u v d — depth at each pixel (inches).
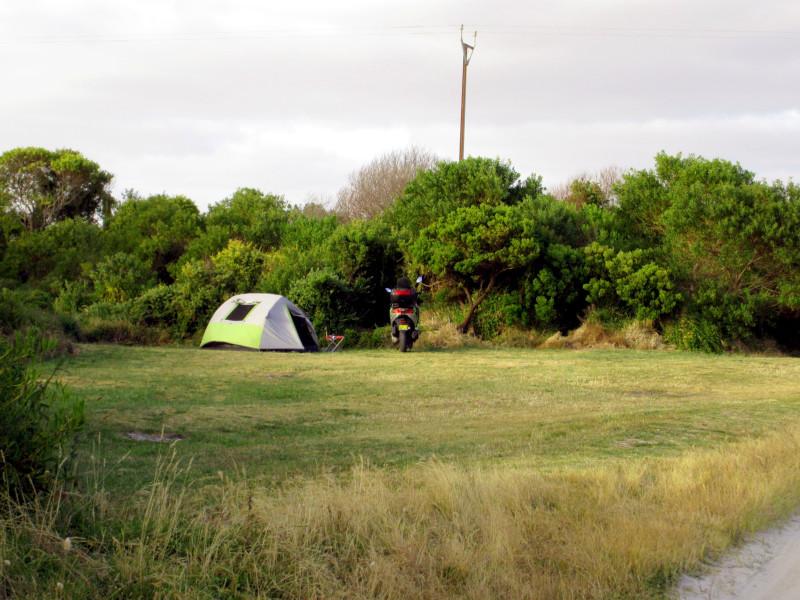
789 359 851.4
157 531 189.8
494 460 339.3
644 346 960.3
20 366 209.9
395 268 1115.3
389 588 181.2
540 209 1114.7
